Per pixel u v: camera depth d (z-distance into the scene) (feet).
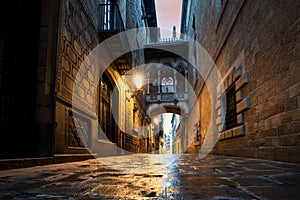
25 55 13.87
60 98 15.14
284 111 11.58
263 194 4.47
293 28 10.77
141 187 5.34
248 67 16.88
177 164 12.57
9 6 12.84
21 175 7.72
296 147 10.44
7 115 12.31
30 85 13.79
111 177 7.12
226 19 22.94
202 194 4.52
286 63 11.43
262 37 14.37
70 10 17.46
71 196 4.45
